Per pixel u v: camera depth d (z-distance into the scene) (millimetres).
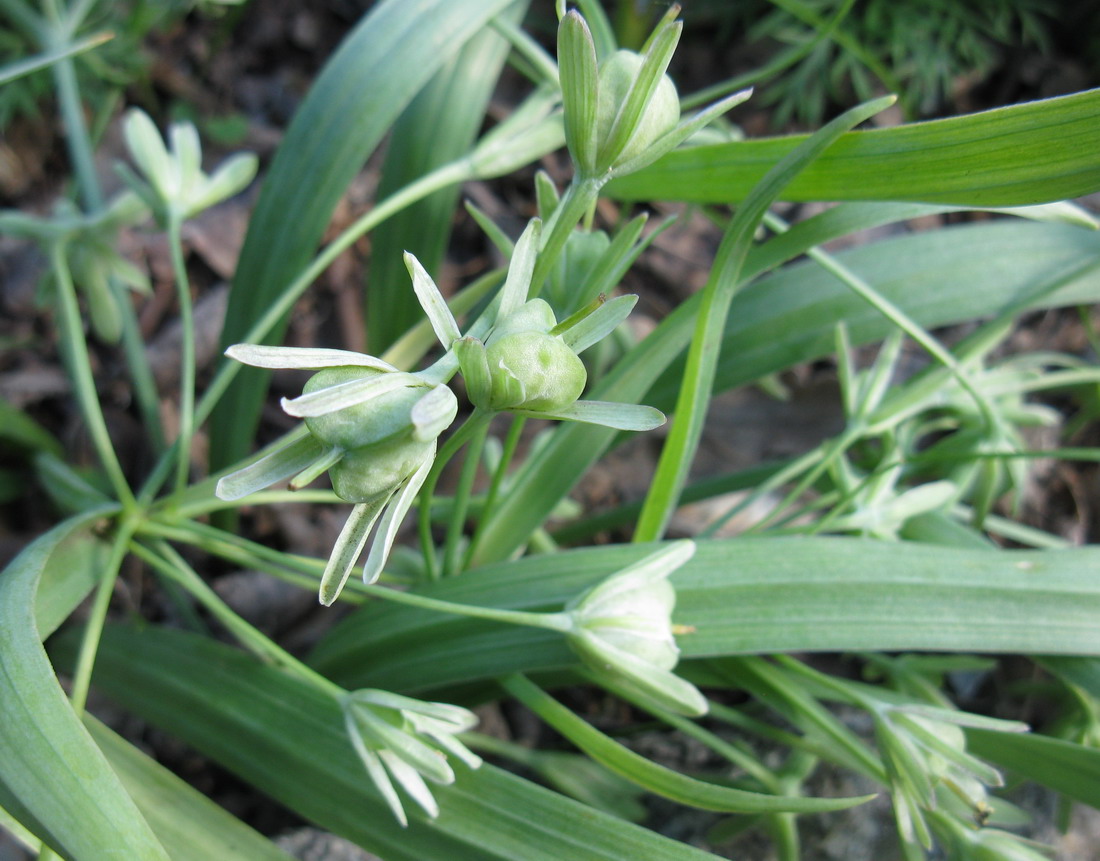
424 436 82
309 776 137
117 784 97
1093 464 243
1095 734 153
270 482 90
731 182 140
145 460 242
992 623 132
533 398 90
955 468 176
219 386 162
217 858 128
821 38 163
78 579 141
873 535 158
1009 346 259
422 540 149
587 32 96
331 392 84
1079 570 134
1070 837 170
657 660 120
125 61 259
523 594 143
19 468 224
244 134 289
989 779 122
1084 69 290
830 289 184
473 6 172
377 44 176
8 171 270
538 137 160
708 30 305
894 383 257
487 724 205
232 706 148
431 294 93
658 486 145
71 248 189
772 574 135
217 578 229
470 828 125
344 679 156
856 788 174
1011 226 184
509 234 276
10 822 124
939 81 291
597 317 95
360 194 279
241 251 190
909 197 121
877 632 131
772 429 253
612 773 173
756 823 157
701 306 130
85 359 157
